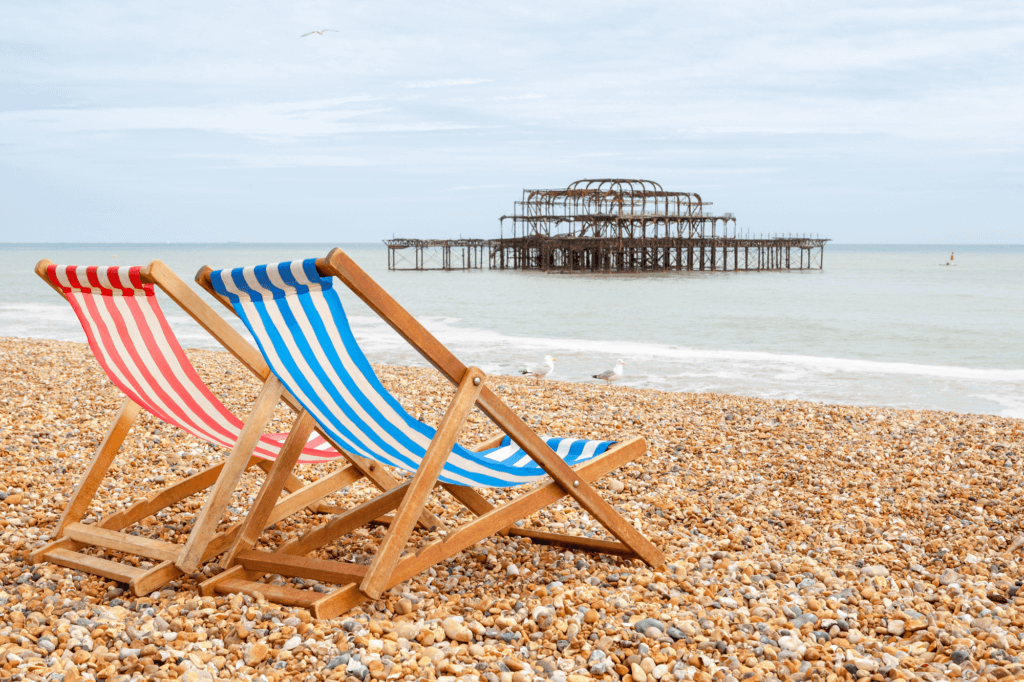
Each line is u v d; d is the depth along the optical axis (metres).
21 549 3.26
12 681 2.13
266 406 2.97
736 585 3.09
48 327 18.20
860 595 3.06
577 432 6.66
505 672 2.33
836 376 12.19
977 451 5.93
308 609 2.62
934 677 2.34
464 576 3.15
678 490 4.69
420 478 2.64
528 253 68.56
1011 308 28.27
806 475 5.10
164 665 2.26
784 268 70.44
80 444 5.36
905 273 64.38
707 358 14.32
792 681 2.34
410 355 13.91
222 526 3.63
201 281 2.69
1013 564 3.38
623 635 2.59
